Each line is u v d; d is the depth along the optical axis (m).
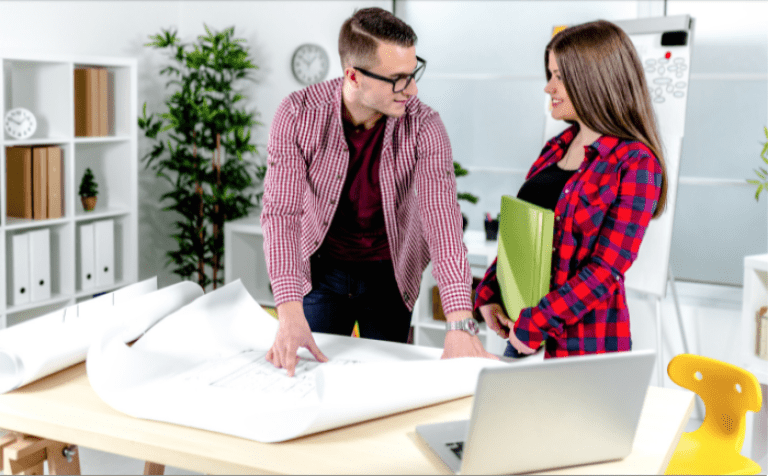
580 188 1.65
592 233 1.64
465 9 4.05
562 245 1.68
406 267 1.99
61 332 1.39
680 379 1.88
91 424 1.17
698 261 3.76
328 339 1.59
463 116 4.15
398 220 1.90
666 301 3.49
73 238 3.58
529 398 0.96
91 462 2.77
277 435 1.10
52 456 1.27
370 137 1.78
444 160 1.73
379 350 1.52
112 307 1.46
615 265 1.59
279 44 4.37
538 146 4.01
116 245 4.01
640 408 1.04
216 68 4.10
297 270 1.58
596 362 0.98
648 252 2.87
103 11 4.04
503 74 3.83
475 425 0.95
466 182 4.21
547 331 1.60
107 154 3.94
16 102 3.58
